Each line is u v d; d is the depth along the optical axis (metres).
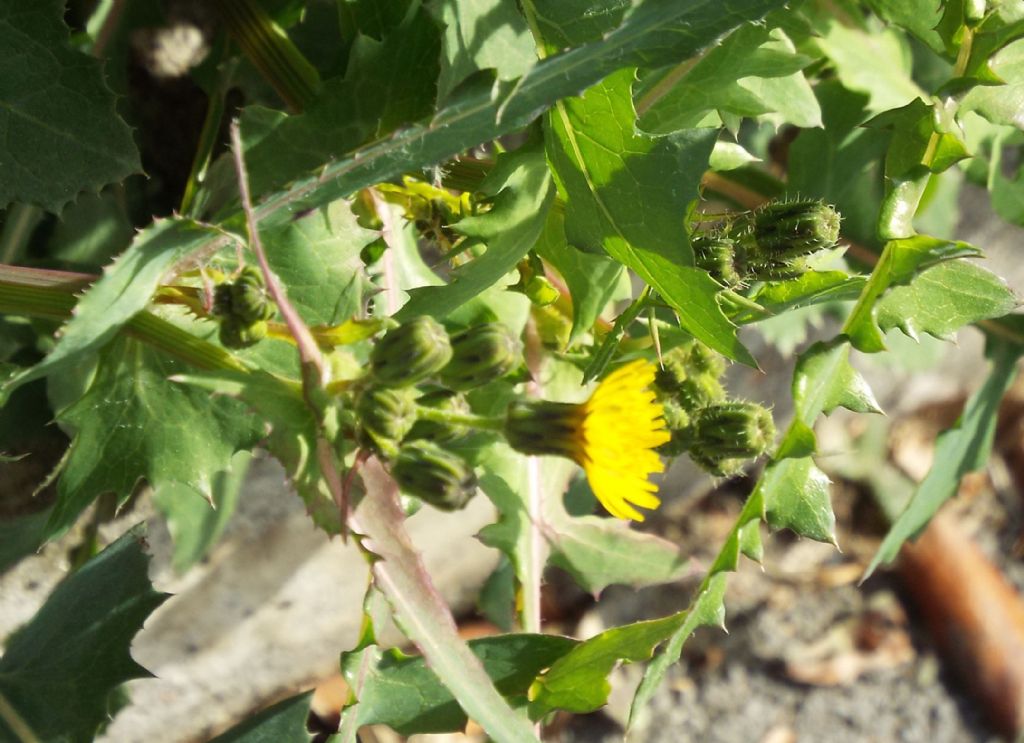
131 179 0.26
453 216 0.23
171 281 0.20
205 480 0.22
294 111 0.24
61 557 0.26
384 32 0.23
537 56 0.22
